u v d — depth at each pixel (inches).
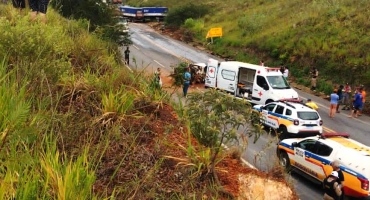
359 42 1104.2
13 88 169.9
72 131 181.2
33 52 235.9
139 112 235.6
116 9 1045.2
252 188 199.3
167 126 215.6
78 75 257.4
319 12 1402.6
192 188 177.2
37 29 268.8
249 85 863.7
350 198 417.4
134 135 207.8
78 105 218.1
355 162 414.6
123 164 179.5
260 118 221.0
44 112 177.9
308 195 442.9
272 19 1622.8
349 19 1249.4
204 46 1713.8
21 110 145.8
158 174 182.7
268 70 808.3
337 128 737.6
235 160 225.3
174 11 2169.0
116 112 218.4
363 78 981.8
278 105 653.3
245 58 1412.4
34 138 145.8
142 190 162.2
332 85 1036.5
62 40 323.0
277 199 201.3
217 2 2343.8
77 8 914.7
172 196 168.6
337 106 847.1
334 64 1084.5
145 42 1764.3
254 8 1946.4
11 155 131.4
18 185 117.0
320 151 458.6
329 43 1173.7
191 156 196.2
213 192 180.1
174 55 1496.1
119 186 161.2
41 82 196.1
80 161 133.8
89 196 132.2
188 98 230.5
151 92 267.7
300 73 1169.4
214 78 925.2
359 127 749.3
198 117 212.4
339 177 387.5
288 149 507.2
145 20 2485.2
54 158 139.3
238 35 1653.5
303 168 482.9
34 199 111.7
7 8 427.5
